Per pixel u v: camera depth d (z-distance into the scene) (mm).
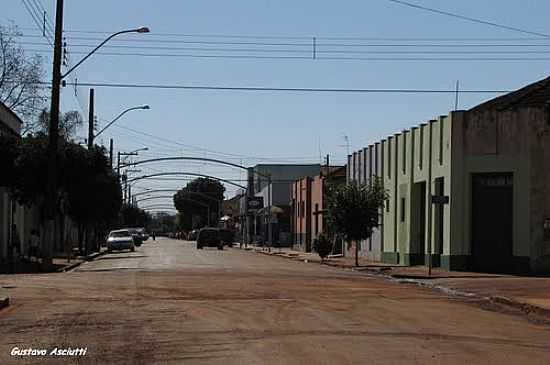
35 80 72938
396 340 16750
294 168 129000
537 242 42562
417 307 24031
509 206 43656
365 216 50438
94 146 56000
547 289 31156
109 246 80188
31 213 67312
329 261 58719
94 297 26000
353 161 69438
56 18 42312
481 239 44438
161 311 21859
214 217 191125
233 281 33719
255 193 136125
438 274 41656
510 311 24781
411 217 51875
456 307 24734
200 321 19672
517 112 43281
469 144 44562
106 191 68125
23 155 51094
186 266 48188
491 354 15203
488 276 40062
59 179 52031
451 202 44875
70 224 81312
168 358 14398
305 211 87250
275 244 109062
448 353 15156
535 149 42750
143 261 56344
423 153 50062
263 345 15859
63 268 46062
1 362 13969
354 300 25719
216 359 14289
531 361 14523
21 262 48125
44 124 79312
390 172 56938
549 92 45938
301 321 19781
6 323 19203
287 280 34781
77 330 18031
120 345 15867
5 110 54656
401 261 53750
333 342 16297
